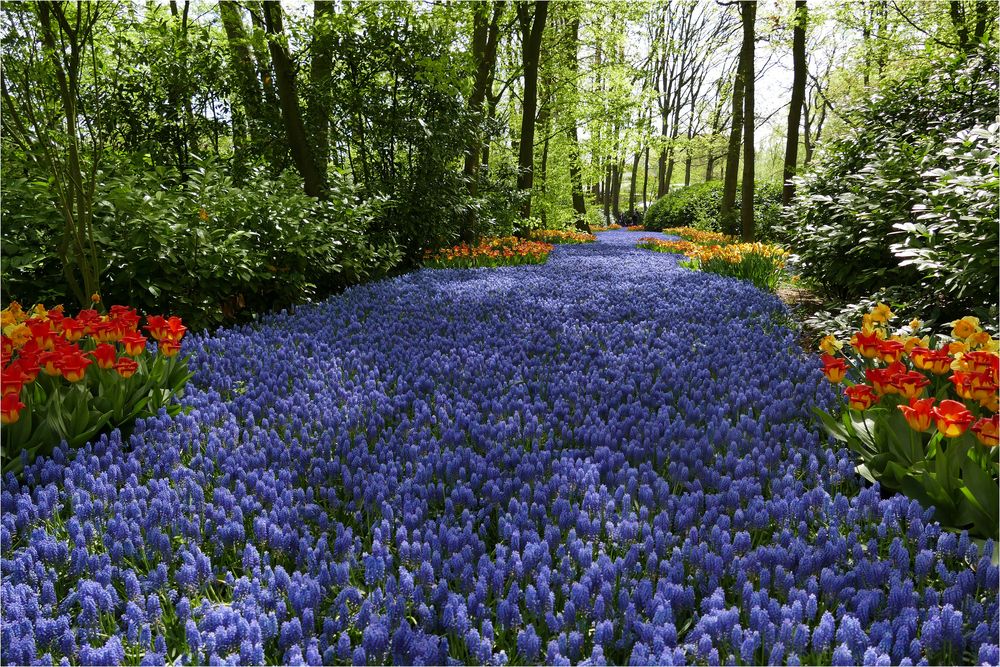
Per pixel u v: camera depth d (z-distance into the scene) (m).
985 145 6.11
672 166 47.25
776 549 2.15
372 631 1.78
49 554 2.19
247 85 11.12
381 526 2.35
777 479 2.68
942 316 5.57
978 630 1.78
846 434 3.10
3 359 3.31
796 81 16.47
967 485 2.49
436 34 11.79
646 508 2.50
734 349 5.12
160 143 10.52
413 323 6.12
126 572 2.04
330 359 4.78
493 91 22.86
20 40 5.24
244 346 5.13
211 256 5.98
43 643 1.82
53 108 5.57
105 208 5.73
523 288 8.30
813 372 4.25
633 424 3.49
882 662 1.63
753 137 17.69
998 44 9.02
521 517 2.44
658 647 1.75
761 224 19.97
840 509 2.47
